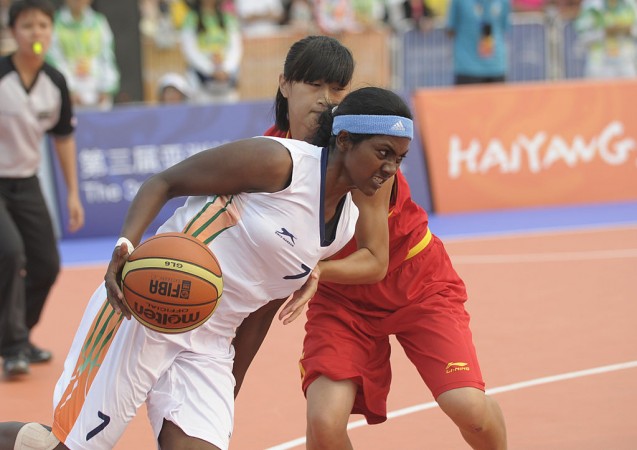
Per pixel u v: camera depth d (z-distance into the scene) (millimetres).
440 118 21266
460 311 7188
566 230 18953
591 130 21812
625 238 18016
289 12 27516
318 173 5973
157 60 26625
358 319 7074
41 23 11203
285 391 10234
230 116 20219
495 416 6840
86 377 6195
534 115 21594
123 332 6145
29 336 11656
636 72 25328
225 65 22266
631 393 9812
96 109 20250
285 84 6992
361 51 25922
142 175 19906
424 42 26406
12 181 11391
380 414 7102
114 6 25266
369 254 6590
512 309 13336
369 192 6043
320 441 6625
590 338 11859
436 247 7312
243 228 6043
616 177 21797
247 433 9008
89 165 19703
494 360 11086
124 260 5961
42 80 11398
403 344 7176
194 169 6023
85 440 6148
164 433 6184
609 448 8391
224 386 6281
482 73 23125
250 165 5906
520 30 27094
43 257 11609
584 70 27406
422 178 21094
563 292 14203
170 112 20047
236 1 27453
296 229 6020
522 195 21422
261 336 6793
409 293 7094
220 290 5930
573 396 9781
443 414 9383
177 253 5816
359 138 5867
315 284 6262
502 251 17250
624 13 24703
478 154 21297
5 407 10062
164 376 6285
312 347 6977
